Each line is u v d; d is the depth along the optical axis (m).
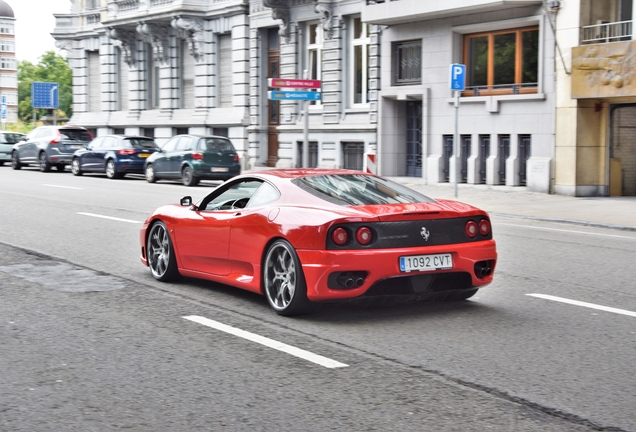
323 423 4.51
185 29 36.56
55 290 8.40
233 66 35.22
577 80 21.11
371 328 6.81
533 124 22.55
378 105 27.50
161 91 39.25
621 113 21.69
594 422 4.58
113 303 7.77
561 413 4.72
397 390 5.12
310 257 6.79
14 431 4.39
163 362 5.73
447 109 25.17
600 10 21.34
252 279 7.59
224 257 7.91
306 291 6.93
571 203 19.59
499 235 13.74
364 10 26.47
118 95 43.75
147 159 27.53
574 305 7.83
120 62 43.59
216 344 6.23
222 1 35.34
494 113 23.66
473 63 24.77
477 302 7.95
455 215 7.10
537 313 7.46
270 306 7.45
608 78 20.30
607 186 21.70
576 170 21.42
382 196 7.39
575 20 21.19
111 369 5.55
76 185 24.89
